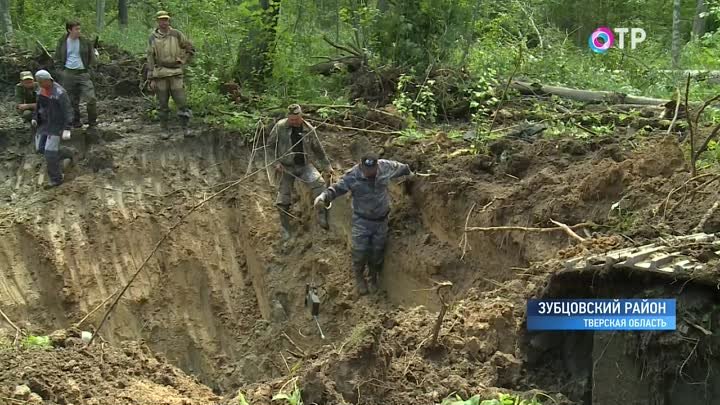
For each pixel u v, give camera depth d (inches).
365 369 227.0
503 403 211.5
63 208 422.9
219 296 414.6
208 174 451.8
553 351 241.9
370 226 376.5
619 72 557.6
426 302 362.0
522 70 530.3
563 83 527.5
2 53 582.9
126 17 772.6
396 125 454.6
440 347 253.0
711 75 505.0
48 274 401.1
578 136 385.4
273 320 405.4
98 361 256.1
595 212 307.9
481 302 277.7
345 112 468.1
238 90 510.0
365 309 379.9
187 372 400.5
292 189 427.2
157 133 469.1
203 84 506.3
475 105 435.2
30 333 367.6
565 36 677.9
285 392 223.5
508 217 338.0
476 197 358.3
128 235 418.6
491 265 342.3
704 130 366.6
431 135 425.1
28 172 442.3
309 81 522.3
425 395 226.5
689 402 208.4
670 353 209.6
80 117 473.4
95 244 413.4
